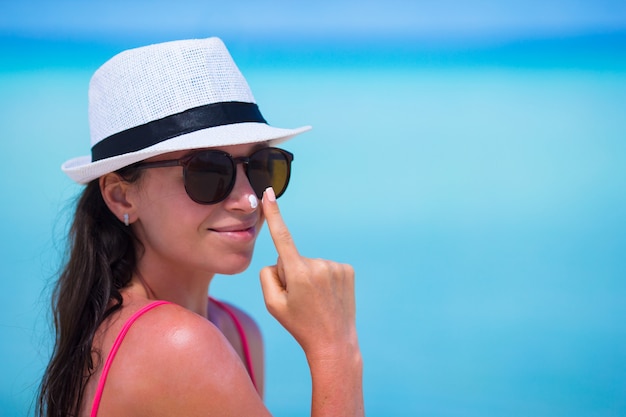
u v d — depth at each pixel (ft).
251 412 7.49
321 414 7.75
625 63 57.67
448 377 23.68
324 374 7.81
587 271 31.68
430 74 56.65
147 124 8.31
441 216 36.58
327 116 47.50
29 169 37.19
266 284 8.16
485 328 26.99
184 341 7.41
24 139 40.57
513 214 37.09
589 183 40.63
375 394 22.59
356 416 7.87
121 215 8.58
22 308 25.02
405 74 56.18
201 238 8.46
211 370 7.38
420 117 48.42
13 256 28.76
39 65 49.80
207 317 10.50
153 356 7.40
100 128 8.74
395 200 38.17
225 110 8.54
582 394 22.53
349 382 7.88
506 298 29.35
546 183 40.50
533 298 29.32
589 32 58.54
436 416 21.08
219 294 28.43
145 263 8.95
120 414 7.48
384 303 28.81
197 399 7.31
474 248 33.30
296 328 7.94
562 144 44.86
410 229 35.24
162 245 8.59
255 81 53.16
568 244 33.91
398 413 21.53
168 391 7.33
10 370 21.27
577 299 29.35
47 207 32.99
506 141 45.06
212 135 8.20
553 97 51.47
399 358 24.81
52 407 8.11
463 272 31.17
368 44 58.18
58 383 8.06
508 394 22.40
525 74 56.49
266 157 8.66
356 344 8.09
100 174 8.36
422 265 31.91
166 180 8.28
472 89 53.06
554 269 31.78
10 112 43.19
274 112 47.52
